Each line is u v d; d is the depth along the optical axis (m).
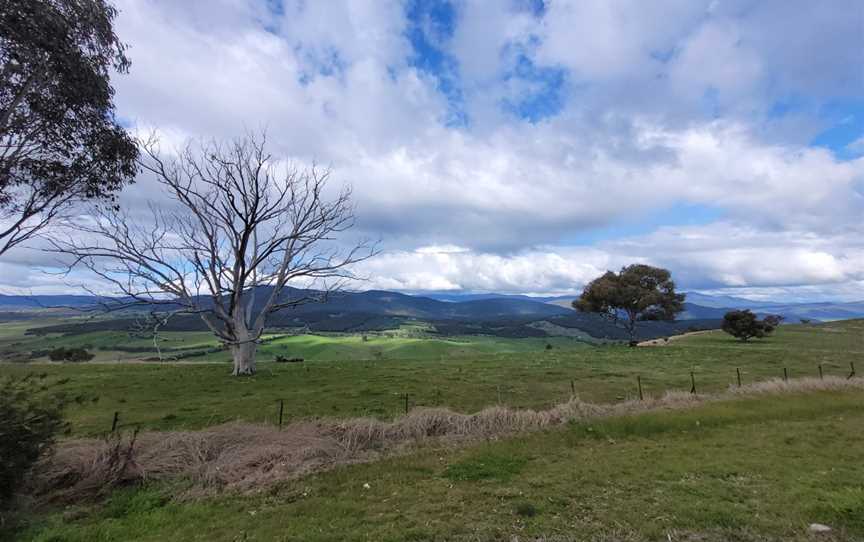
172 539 6.00
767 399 14.84
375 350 71.62
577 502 6.91
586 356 35.81
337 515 6.60
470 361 32.72
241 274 27.20
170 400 17.16
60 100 12.35
